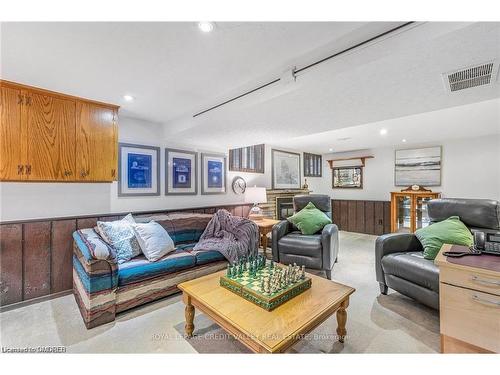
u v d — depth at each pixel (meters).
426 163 5.02
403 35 1.26
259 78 1.96
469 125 3.64
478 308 1.39
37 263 2.42
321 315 1.46
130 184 3.08
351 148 5.81
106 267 1.98
